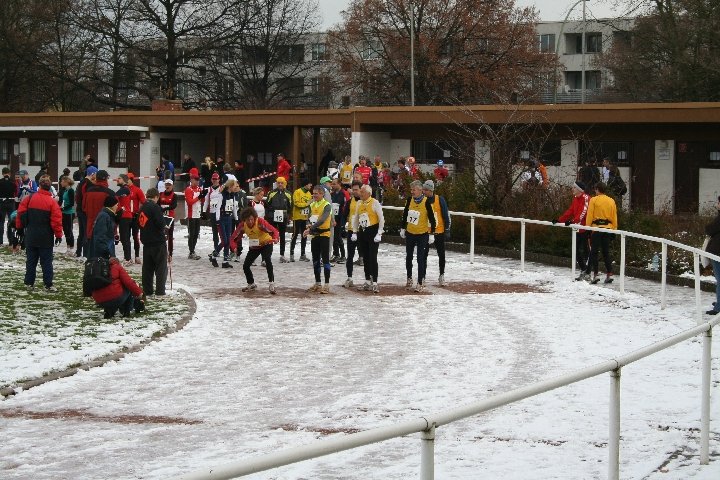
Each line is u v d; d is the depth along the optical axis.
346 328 16.09
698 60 44.41
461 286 21.38
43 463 8.70
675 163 36.28
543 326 16.36
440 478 8.07
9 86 63.59
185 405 10.95
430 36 60.59
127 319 16.27
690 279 21.52
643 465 8.54
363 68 62.66
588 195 22.50
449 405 10.91
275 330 15.84
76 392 11.52
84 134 47.53
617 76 58.06
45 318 16.20
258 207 24.75
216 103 66.56
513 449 9.10
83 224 25.70
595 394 11.44
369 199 20.28
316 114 42.28
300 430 9.86
